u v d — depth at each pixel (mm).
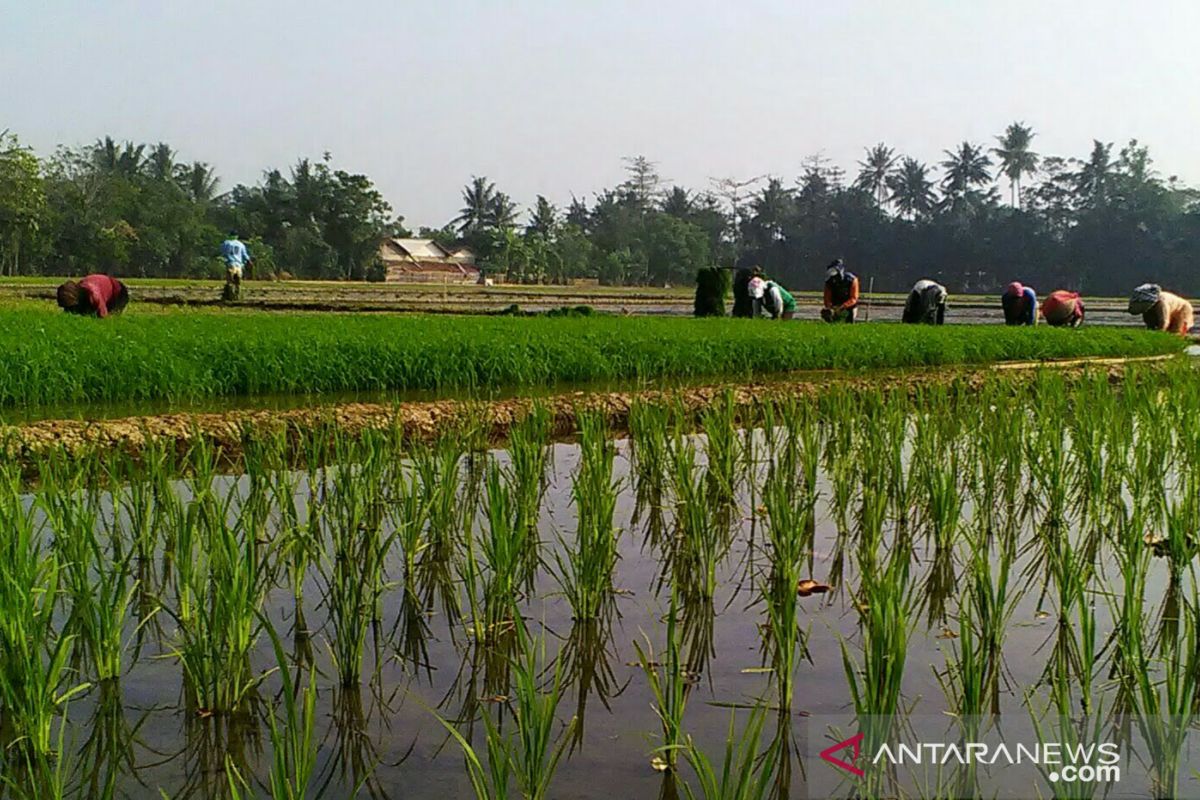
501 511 5641
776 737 4309
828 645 5422
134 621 5629
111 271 78250
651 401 12422
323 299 38188
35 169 65062
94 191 78688
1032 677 4973
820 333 20375
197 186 107188
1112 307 60594
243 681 4770
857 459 9023
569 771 4016
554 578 6410
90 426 9523
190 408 11602
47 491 6039
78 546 5336
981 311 51281
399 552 6887
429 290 55562
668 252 107875
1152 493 7320
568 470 9914
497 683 4914
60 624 5441
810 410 10367
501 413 11547
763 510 8336
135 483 6625
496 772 3523
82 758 4109
